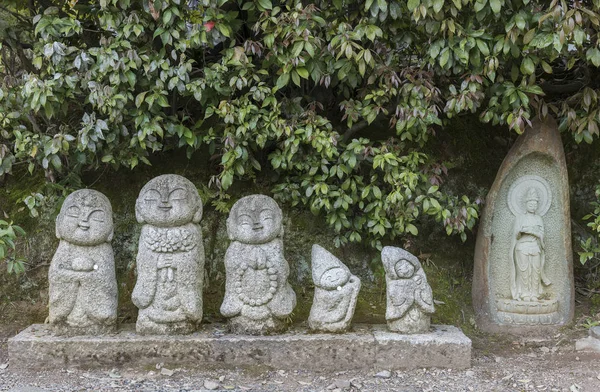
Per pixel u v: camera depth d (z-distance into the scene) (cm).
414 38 525
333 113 618
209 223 597
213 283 580
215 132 559
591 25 509
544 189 563
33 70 580
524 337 544
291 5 531
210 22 504
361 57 498
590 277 618
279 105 536
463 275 607
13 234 476
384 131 625
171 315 488
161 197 491
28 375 461
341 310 495
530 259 554
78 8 541
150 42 529
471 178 636
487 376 469
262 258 493
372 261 594
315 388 449
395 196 532
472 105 512
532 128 547
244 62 513
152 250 489
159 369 473
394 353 483
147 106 528
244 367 479
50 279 483
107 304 490
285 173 595
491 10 491
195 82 513
